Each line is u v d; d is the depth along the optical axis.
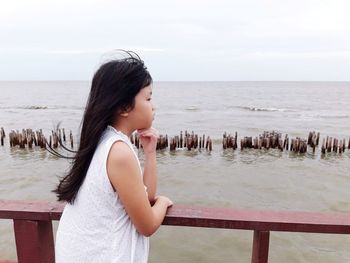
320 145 24.42
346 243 8.73
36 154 20.31
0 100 84.56
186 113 51.62
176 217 1.70
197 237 8.94
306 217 1.74
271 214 1.77
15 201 1.95
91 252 1.46
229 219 1.69
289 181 14.76
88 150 1.48
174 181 14.67
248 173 16.20
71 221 1.53
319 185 14.12
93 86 1.52
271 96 108.06
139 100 1.50
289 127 35.25
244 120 41.91
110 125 1.52
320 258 8.02
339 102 81.25
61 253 1.55
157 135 1.80
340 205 11.74
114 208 1.45
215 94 121.06
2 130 23.28
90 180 1.45
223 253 8.20
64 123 36.97
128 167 1.41
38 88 185.00
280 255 8.13
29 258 1.88
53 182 14.11
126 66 1.48
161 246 8.52
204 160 19.25
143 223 1.47
